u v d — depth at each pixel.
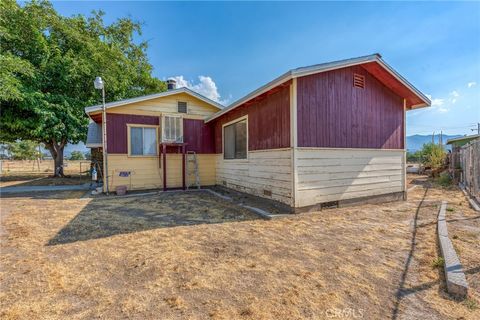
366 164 5.71
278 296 1.96
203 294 2.00
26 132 11.32
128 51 17.12
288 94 4.90
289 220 4.36
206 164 9.23
